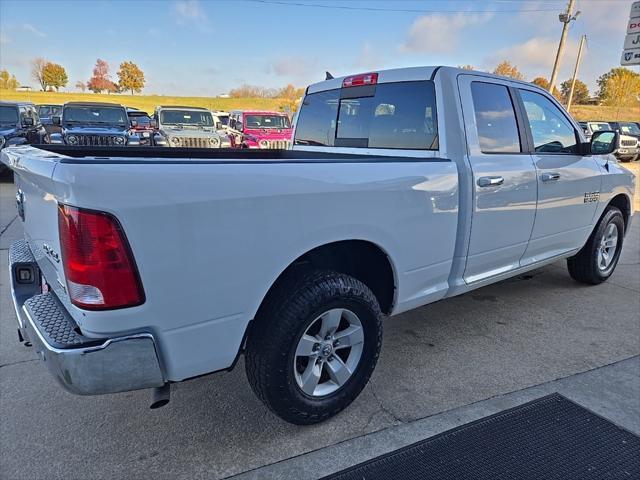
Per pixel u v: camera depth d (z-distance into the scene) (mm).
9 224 6516
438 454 2160
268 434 2316
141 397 2605
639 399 2605
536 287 4461
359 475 2037
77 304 1652
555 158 3506
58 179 1531
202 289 1803
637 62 9438
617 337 3395
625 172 4422
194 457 2154
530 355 3115
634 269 5078
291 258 2027
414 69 3002
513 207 3133
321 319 2254
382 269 2600
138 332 1716
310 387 2287
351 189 2180
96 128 12469
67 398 2580
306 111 3955
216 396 2623
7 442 2225
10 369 2859
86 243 1577
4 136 10914
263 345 2094
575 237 3949
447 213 2689
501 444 2223
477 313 3818
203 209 1736
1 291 4059
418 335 3412
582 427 2348
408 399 2605
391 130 3139
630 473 2037
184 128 14008
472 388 2717
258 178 1871
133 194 1596
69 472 2051
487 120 3004
